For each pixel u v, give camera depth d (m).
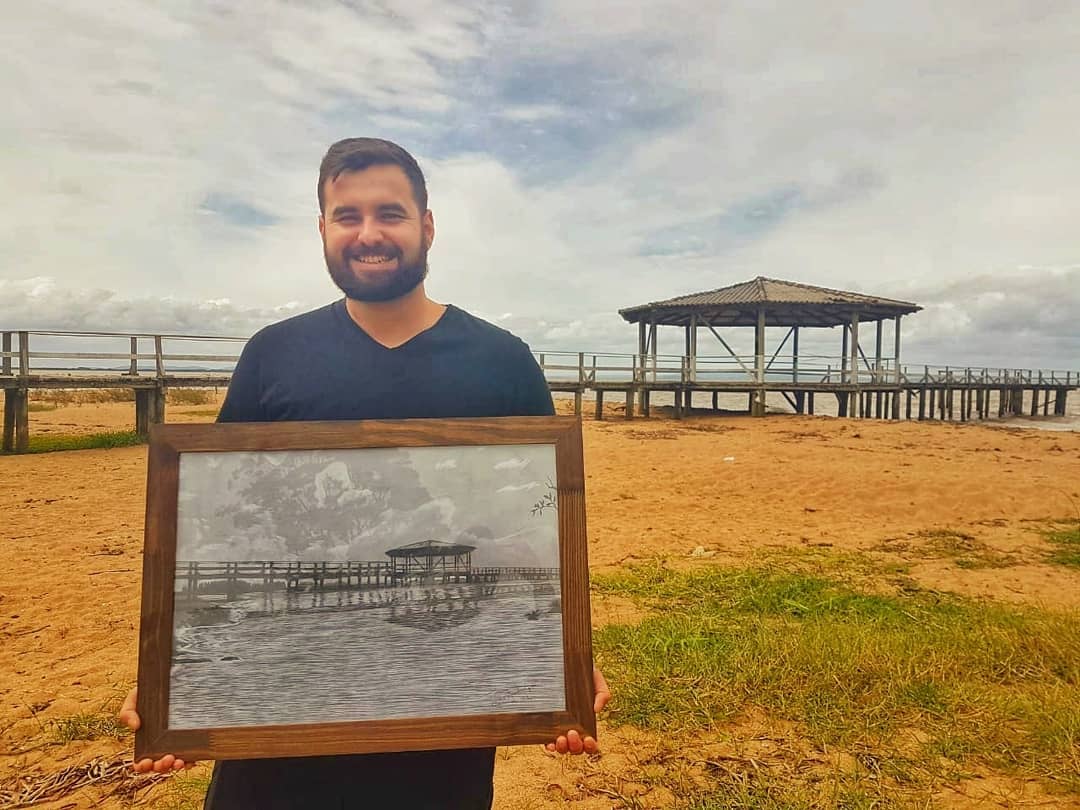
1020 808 2.83
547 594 1.73
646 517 8.90
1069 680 4.00
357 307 1.84
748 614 5.21
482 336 1.93
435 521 1.74
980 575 6.52
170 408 23.34
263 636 1.68
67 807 2.91
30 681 4.07
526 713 1.68
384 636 1.70
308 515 1.72
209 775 3.15
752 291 24.45
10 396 13.45
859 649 4.23
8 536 7.45
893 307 24.38
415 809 1.72
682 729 3.48
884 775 3.05
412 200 1.79
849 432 18.00
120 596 5.57
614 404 30.17
